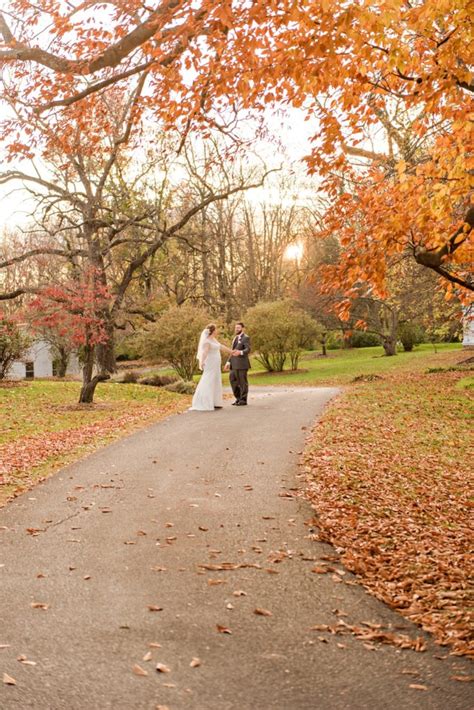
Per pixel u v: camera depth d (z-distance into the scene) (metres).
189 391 26.12
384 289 7.05
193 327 30.94
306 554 6.07
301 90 6.14
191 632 4.39
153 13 5.70
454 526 7.28
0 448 12.35
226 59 6.05
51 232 29.27
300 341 41.06
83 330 20.05
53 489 8.73
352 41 5.64
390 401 18.75
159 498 8.12
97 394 23.83
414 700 3.53
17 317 20.91
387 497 8.30
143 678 3.74
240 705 3.46
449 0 5.13
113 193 31.38
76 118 7.98
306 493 8.25
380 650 4.17
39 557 5.98
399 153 9.86
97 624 4.50
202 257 50.06
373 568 5.75
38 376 47.22
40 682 3.67
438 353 43.00
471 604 4.98
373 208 6.84
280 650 4.14
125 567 5.70
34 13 6.52
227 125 8.09
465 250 6.81
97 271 21.44
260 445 11.51
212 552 6.10
